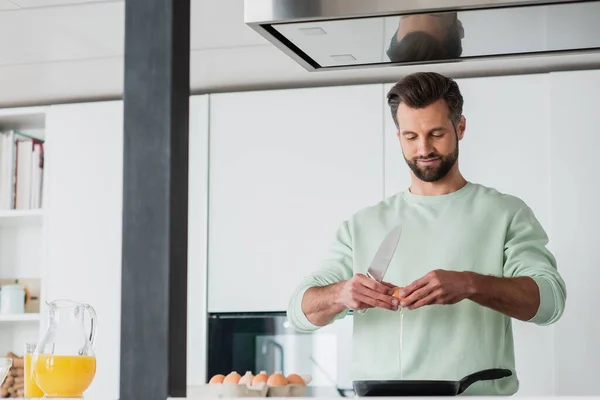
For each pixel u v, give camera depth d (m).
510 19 1.56
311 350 3.70
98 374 3.95
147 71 1.12
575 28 1.61
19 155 4.30
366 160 3.75
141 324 1.09
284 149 3.83
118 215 4.04
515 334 3.50
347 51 1.76
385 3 1.51
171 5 1.12
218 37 3.42
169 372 1.08
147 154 1.11
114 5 3.13
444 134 2.31
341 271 2.37
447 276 2.02
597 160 3.52
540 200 3.55
